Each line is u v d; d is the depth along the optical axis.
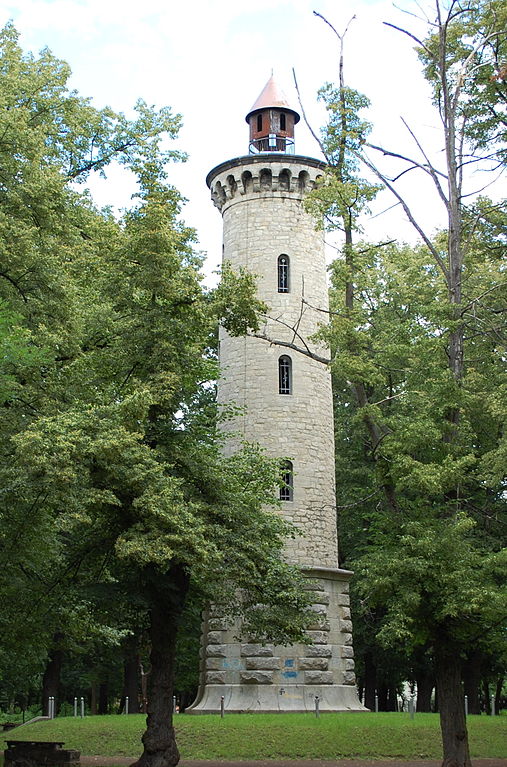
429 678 44.81
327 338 24.05
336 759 24.59
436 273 40.12
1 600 20.77
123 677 47.66
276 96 40.47
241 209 37.78
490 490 34.62
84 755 25.70
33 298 22.48
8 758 22.91
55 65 28.58
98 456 17.33
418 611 20.81
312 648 32.25
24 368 20.62
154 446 20.44
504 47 24.67
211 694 31.70
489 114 25.89
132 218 21.80
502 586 21.66
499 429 32.59
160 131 29.58
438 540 20.41
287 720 27.62
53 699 35.00
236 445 34.72
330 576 33.88
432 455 22.61
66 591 20.11
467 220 26.38
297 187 37.78
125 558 17.75
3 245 20.80
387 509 23.77
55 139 28.06
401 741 25.95
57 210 25.11
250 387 35.31
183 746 25.58
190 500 19.27
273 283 36.44
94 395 20.89
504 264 35.19
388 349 23.48
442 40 23.66
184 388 21.59
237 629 32.09
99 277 22.98
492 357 31.27
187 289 21.20
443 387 22.03
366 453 43.84
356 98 25.00
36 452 16.69
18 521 19.09
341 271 24.70
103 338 24.28
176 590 19.56
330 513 34.97
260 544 20.05
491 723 28.91
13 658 27.94
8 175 22.64
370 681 44.09
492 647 21.77
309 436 35.06
